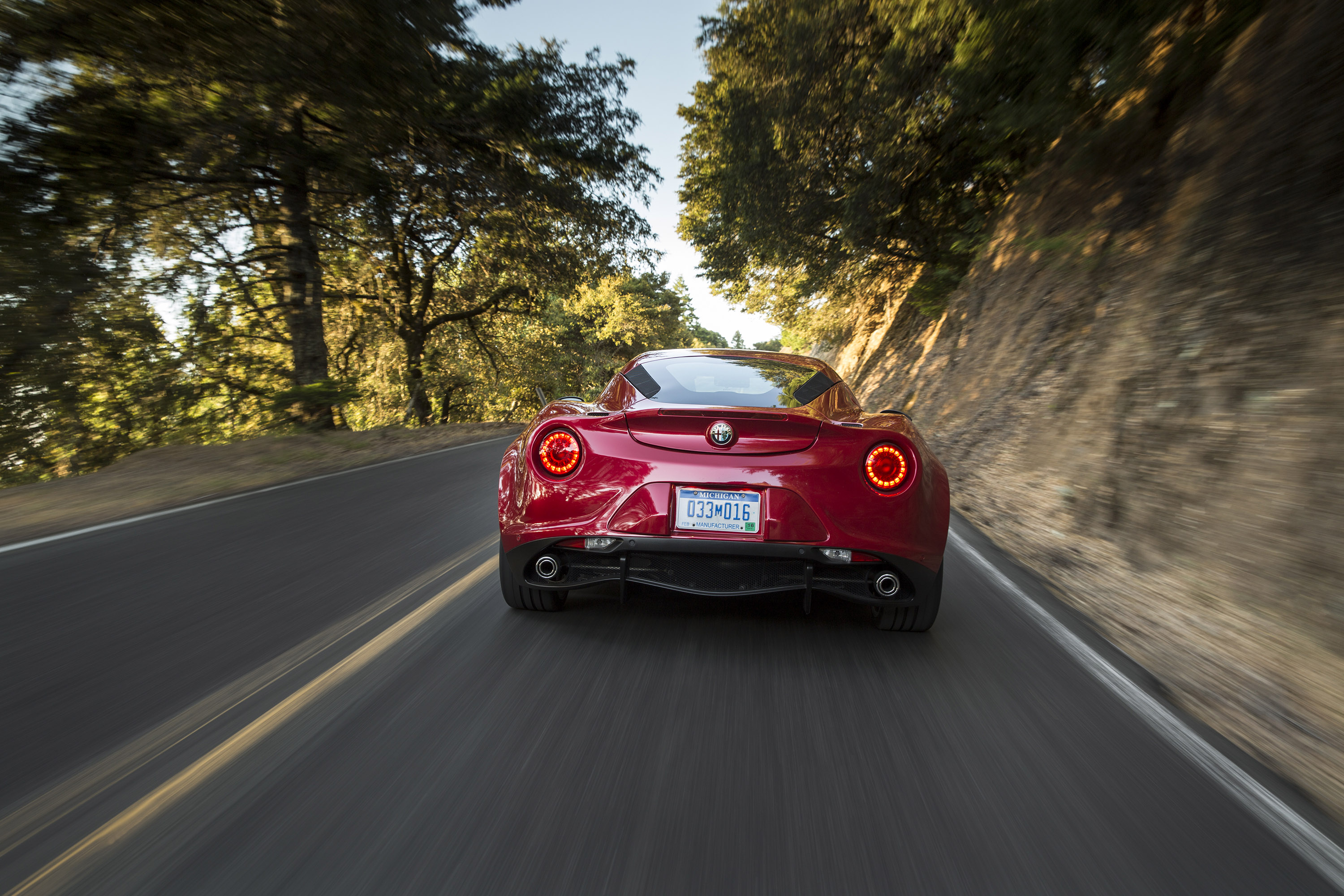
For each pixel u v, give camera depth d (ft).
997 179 56.75
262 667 9.61
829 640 10.98
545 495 10.72
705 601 12.74
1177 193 26.18
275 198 47.55
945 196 60.95
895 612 11.18
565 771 7.14
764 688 9.14
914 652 10.57
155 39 29.63
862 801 6.76
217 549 16.26
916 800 6.81
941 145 51.26
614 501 10.50
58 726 8.00
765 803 6.68
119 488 24.81
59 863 5.70
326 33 32.27
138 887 5.42
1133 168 31.78
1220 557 13.42
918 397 55.67
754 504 10.34
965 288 54.13
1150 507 16.43
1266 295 17.47
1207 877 5.87
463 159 50.16
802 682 9.37
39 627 11.21
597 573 10.97
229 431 59.11
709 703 8.68
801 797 6.80
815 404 11.66
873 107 47.57
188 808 6.46
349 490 24.88
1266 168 20.43
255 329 57.06
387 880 5.54
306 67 33.01
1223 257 20.21
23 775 7.00
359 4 32.09
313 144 41.16
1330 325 14.94
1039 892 5.62
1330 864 6.10
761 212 62.75
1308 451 13.19
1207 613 12.06
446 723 8.11
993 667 10.10
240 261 49.85
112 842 5.97
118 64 30.76
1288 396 14.64
